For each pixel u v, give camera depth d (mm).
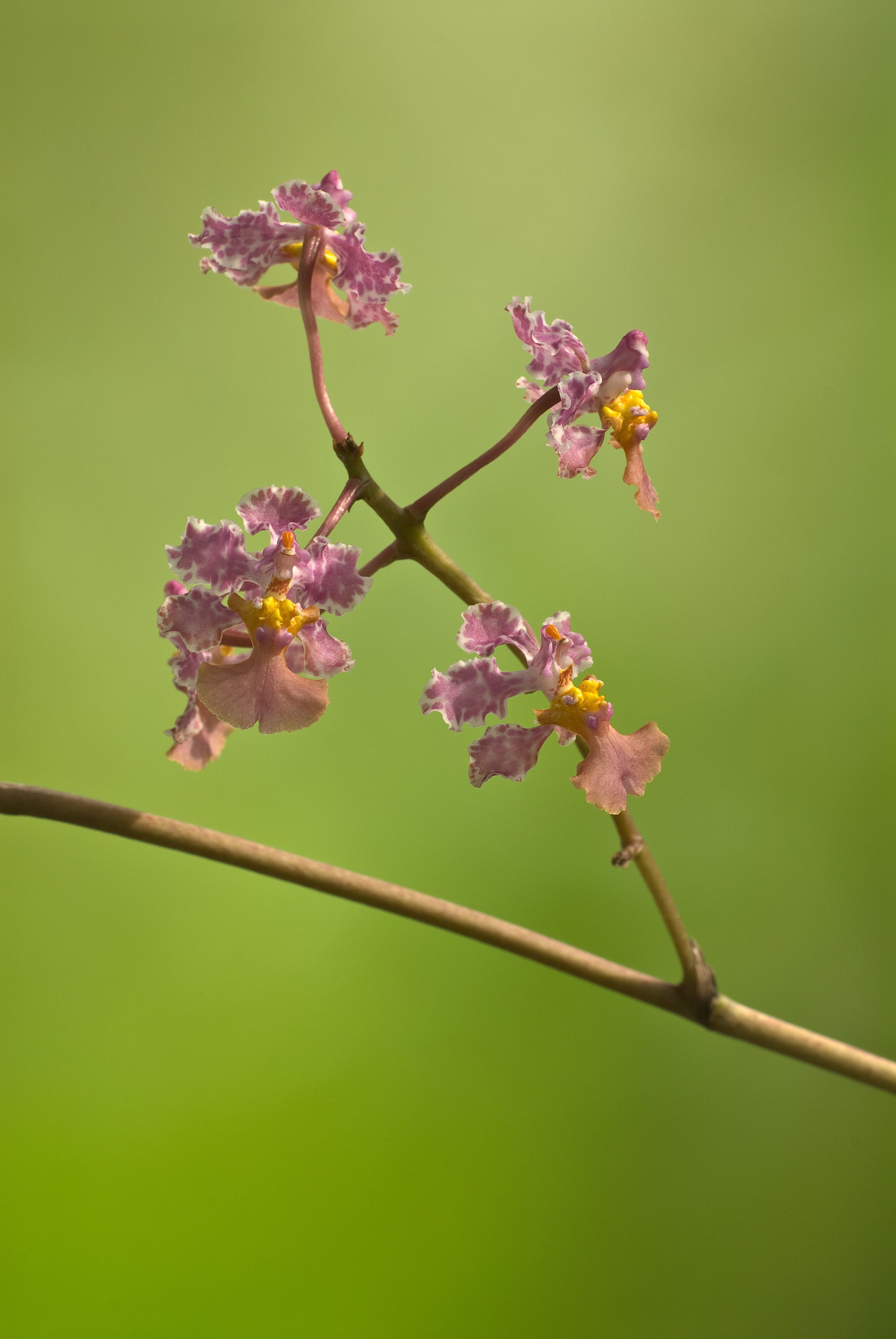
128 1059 721
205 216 513
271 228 514
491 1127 736
